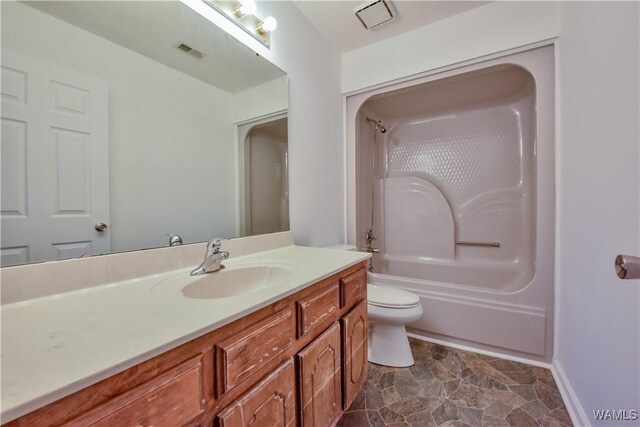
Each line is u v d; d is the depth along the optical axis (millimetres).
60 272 753
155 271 968
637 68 740
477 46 1748
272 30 1425
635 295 756
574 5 1278
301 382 854
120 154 930
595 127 1022
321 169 1987
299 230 1749
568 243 1368
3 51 692
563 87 1450
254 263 1185
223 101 1292
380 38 2049
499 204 2482
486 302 1772
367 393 1422
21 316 613
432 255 2701
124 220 936
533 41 1592
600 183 976
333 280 1074
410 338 1983
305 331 884
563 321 1455
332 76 2119
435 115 2799
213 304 681
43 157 754
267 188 1530
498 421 1230
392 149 3020
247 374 670
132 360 449
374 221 2912
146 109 1007
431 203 2713
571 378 1307
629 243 778
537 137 1626
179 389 529
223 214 1298
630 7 777
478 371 1589
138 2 983
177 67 1106
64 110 797
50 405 382
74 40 819
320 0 1665
